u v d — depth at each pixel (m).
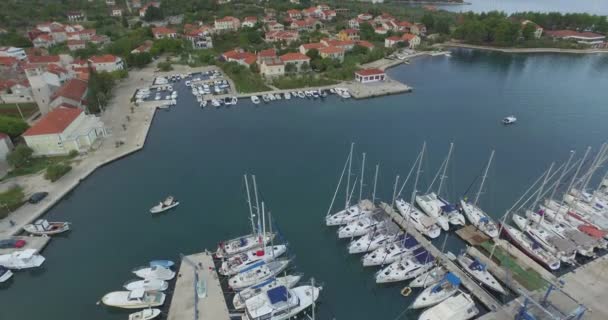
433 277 56.91
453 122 117.94
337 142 105.06
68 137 94.56
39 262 61.16
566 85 155.62
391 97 143.75
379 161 93.94
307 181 85.69
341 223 69.94
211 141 106.38
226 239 67.12
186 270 58.47
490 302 52.62
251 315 49.28
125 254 63.84
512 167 89.75
